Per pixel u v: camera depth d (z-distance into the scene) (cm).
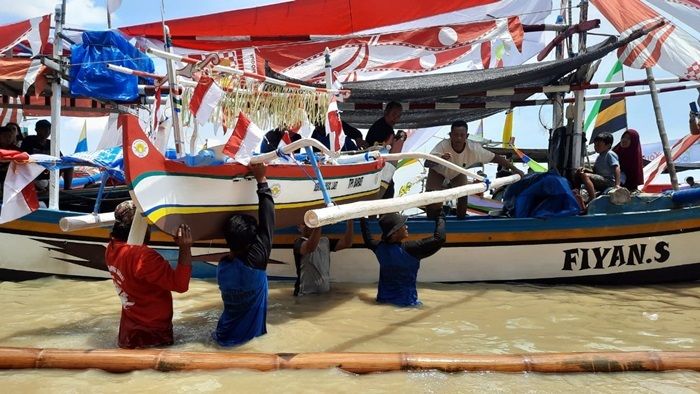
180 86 474
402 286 543
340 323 470
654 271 661
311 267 587
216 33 902
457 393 314
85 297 551
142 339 400
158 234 609
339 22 915
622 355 357
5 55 799
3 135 761
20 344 405
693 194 635
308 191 527
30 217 618
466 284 652
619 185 729
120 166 507
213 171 429
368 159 597
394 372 346
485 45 842
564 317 501
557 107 842
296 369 346
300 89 508
